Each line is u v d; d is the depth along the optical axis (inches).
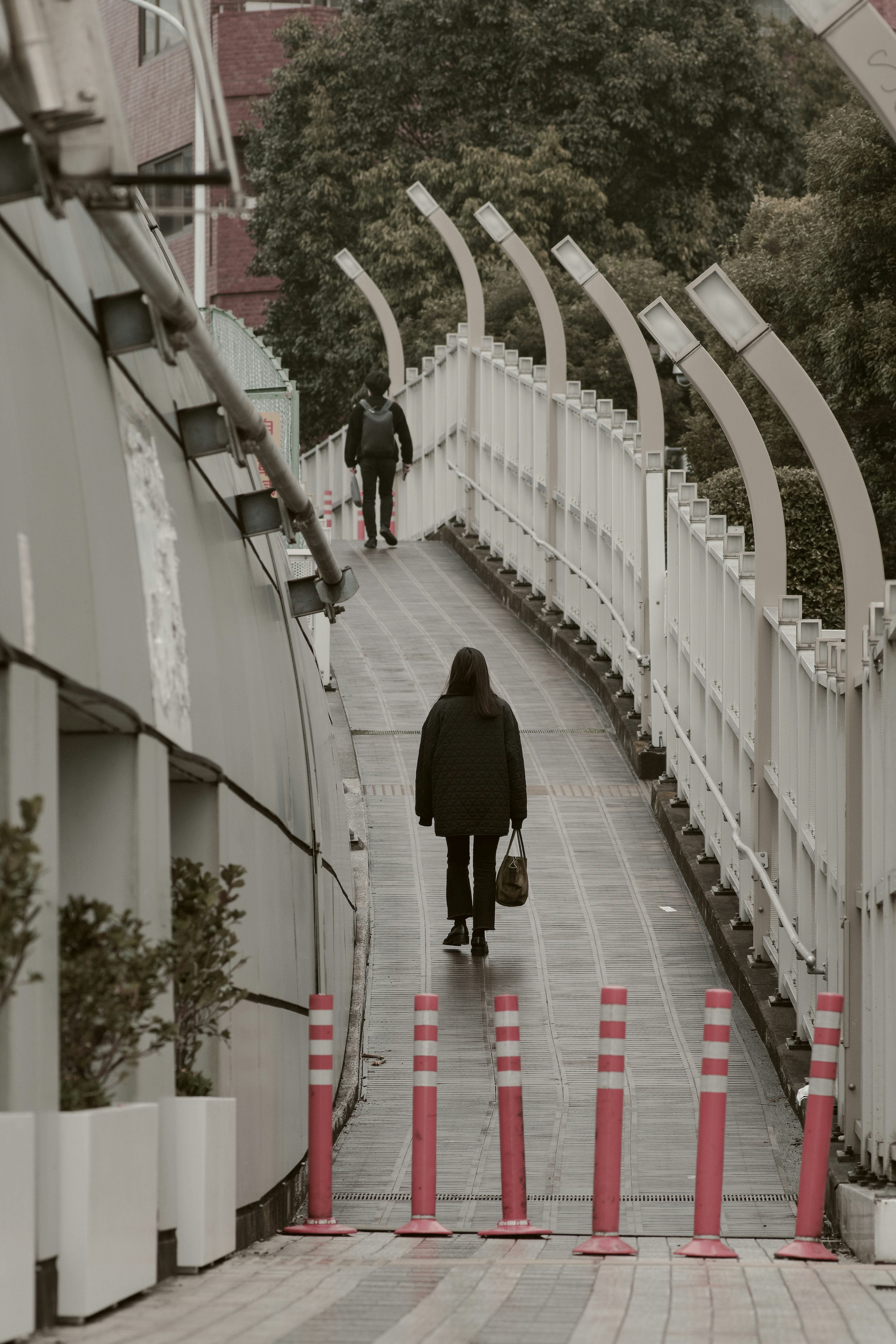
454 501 1809.8
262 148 2876.5
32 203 340.8
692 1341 323.9
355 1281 395.9
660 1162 602.2
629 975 801.6
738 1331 335.3
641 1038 731.4
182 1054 407.2
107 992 323.0
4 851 266.1
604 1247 464.1
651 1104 660.7
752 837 784.3
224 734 450.3
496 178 2610.7
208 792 434.0
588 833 980.6
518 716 1176.8
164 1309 334.6
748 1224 535.5
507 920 866.8
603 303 1128.8
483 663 824.3
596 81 2746.1
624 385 2502.5
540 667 1290.6
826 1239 512.1
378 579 1594.5
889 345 1754.4
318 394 2871.6
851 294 1830.7
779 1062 685.9
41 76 305.6
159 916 365.7
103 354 377.4
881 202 1782.7
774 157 2856.8
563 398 1369.3
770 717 772.6
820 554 1244.5
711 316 620.1
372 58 2783.0
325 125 2780.5
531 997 775.1
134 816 350.6
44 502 310.8
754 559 813.2
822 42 467.8
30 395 313.1
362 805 987.9
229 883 405.1
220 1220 400.2
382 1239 496.7
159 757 370.3
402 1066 714.2
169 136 3260.3
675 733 1007.0
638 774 1058.1
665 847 964.6
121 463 378.9
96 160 312.3
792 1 468.4
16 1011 283.6
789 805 723.4
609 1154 474.3
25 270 325.1
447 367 1844.2
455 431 1797.5
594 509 1269.7
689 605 970.1
